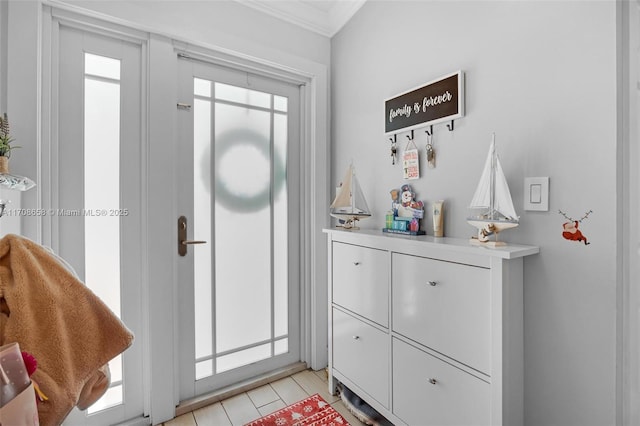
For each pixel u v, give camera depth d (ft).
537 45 3.86
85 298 2.45
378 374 5.11
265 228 6.81
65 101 4.87
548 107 3.77
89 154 5.08
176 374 5.78
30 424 1.87
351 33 6.79
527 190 3.96
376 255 5.12
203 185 6.09
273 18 6.49
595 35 3.41
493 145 3.97
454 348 4.00
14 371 1.82
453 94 4.70
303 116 7.22
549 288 3.76
